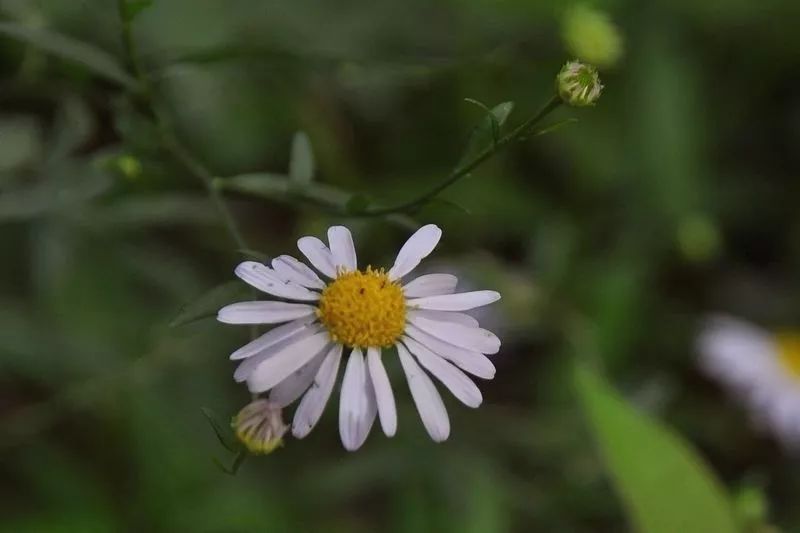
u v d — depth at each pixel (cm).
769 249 45
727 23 43
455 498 37
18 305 37
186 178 37
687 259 42
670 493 33
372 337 29
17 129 36
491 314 39
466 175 30
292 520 37
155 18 38
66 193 35
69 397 37
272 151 39
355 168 41
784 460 39
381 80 37
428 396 29
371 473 37
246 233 40
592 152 42
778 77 44
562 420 38
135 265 37
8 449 37
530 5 40
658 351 41
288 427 29
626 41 42
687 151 41
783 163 45
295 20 39
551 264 39
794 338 41
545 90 41
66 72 33
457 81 41
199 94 38
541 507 38
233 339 37
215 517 36
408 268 30
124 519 36
